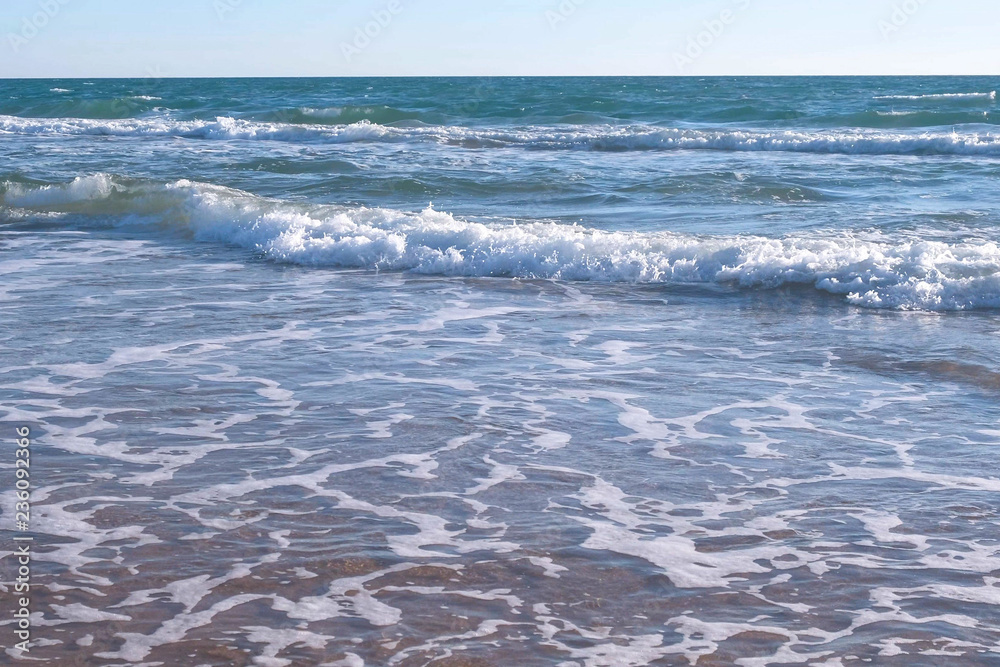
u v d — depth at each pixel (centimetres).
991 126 2964
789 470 528
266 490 496
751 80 11088
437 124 3422
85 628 364
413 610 379
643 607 383
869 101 4669
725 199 1552
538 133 2758
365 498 487
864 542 439
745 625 370
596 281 1048
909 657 348
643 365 734
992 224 1254
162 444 562
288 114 3538
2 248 1238
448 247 1145
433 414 617
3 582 397
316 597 389
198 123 3045
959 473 521
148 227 1409
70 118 3816
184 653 349
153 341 792
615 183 1730
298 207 1356
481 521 461
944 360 734
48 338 797
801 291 976
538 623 371
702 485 507
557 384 684
